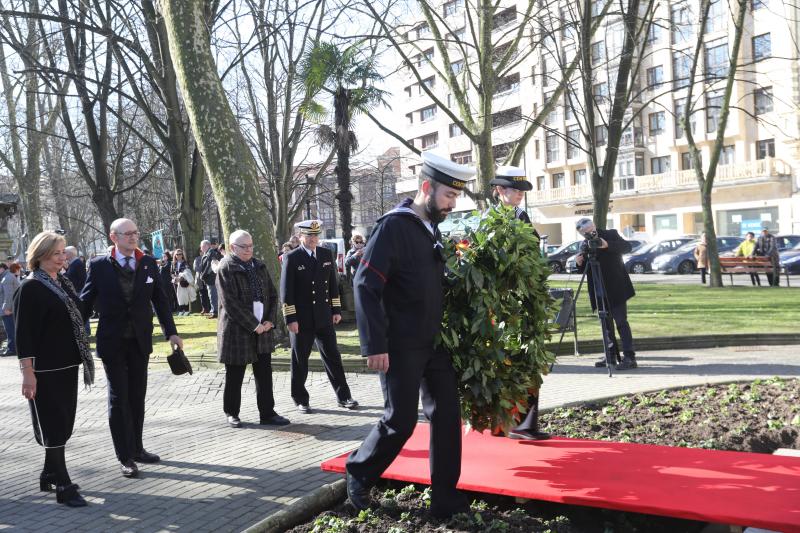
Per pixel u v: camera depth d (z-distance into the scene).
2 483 5.51
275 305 7.24
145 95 22.84
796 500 3.70
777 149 41.19
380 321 3.92
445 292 4.33
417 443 5.32
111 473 5.59
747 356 10.08
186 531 4.29
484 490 4.21
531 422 5.26
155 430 7.05
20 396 9.55
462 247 4.34
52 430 4.88
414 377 4.05
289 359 10.50
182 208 22.03
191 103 11.67
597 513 4.29
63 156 37.94
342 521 4.16
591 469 4.43
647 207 50.31
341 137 20.91
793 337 11.34
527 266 4.38
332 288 7.83
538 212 59.12
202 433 6.84
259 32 18.95
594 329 12.86
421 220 4.09
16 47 19.20
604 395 7.43
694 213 47.59
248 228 11.65
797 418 5.85
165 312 6.12
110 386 5.61
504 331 4.34
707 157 45.31
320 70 16.44
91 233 58.69
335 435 6.54
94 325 19.84
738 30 20.62
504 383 4.47
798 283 24.72
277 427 6.97
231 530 4.28
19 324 4.80
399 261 3.99
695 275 32.31
